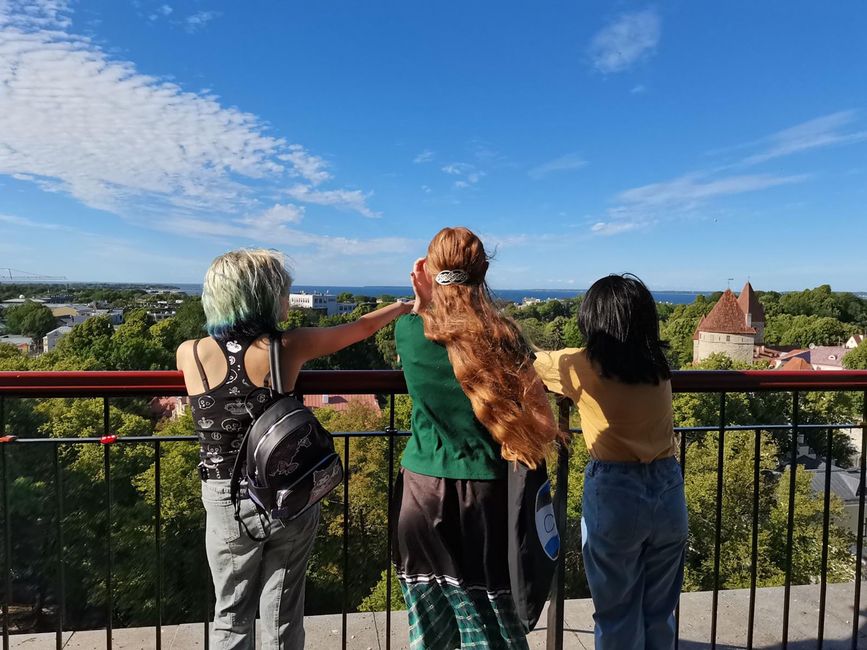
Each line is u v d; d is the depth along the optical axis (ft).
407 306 5.93
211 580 6.70
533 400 4.58
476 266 4.83
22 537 51.39
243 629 5.12
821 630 7.30
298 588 5.28
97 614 55.11
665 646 5.64
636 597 5.55
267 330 5.04
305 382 5.66
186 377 5.07
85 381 5.49
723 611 8.49
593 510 5.51
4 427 5.84
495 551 4.76
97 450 58.44
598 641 5.57
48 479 52.80
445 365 4.75
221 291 4.96
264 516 4.88
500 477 4.80
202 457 5.06
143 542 56.95
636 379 5.25
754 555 7.18
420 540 4.83
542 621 8.09
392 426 6.34
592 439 5.54
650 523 5.33
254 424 4.69
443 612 4.94
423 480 4.86
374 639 7.64
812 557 59.72
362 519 61.46
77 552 54.19
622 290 5.37
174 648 7.36
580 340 5.86
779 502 63.77
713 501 64.03
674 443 5.72
